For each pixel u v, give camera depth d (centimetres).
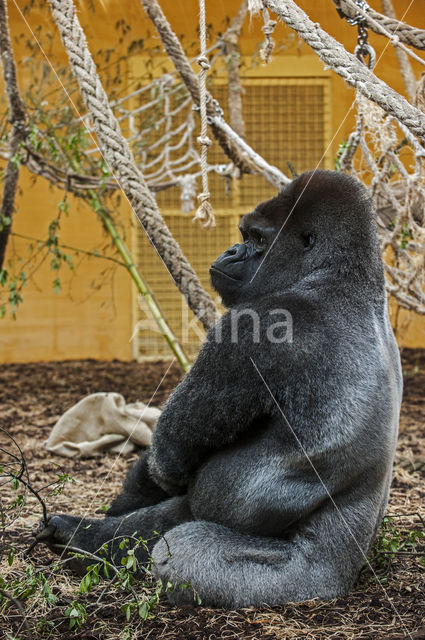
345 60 319
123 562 279
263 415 283
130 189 418
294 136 1017
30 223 1052
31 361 1071
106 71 920
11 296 749
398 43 350
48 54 884
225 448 293
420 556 343
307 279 296
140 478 336
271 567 281
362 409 281
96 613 288
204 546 280
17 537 379
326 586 288
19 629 266
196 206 1041
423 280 541
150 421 582
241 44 933
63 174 745
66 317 1076
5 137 739
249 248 319
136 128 973
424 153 430
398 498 453
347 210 298
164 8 824
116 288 1070
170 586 275
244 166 567
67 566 331
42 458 561
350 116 859
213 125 521
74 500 453
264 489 282
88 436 578
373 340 290
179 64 497
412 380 916
